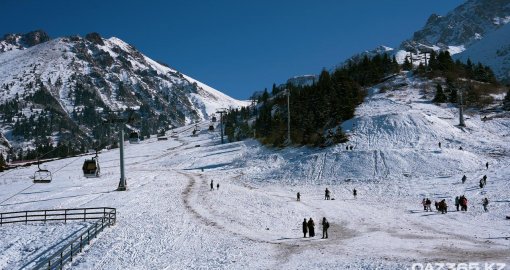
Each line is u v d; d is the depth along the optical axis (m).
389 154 79.69
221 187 71.69
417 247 33.69
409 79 146.62
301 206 56.41
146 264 31.88
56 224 44.38
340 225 45.44
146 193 64.25
